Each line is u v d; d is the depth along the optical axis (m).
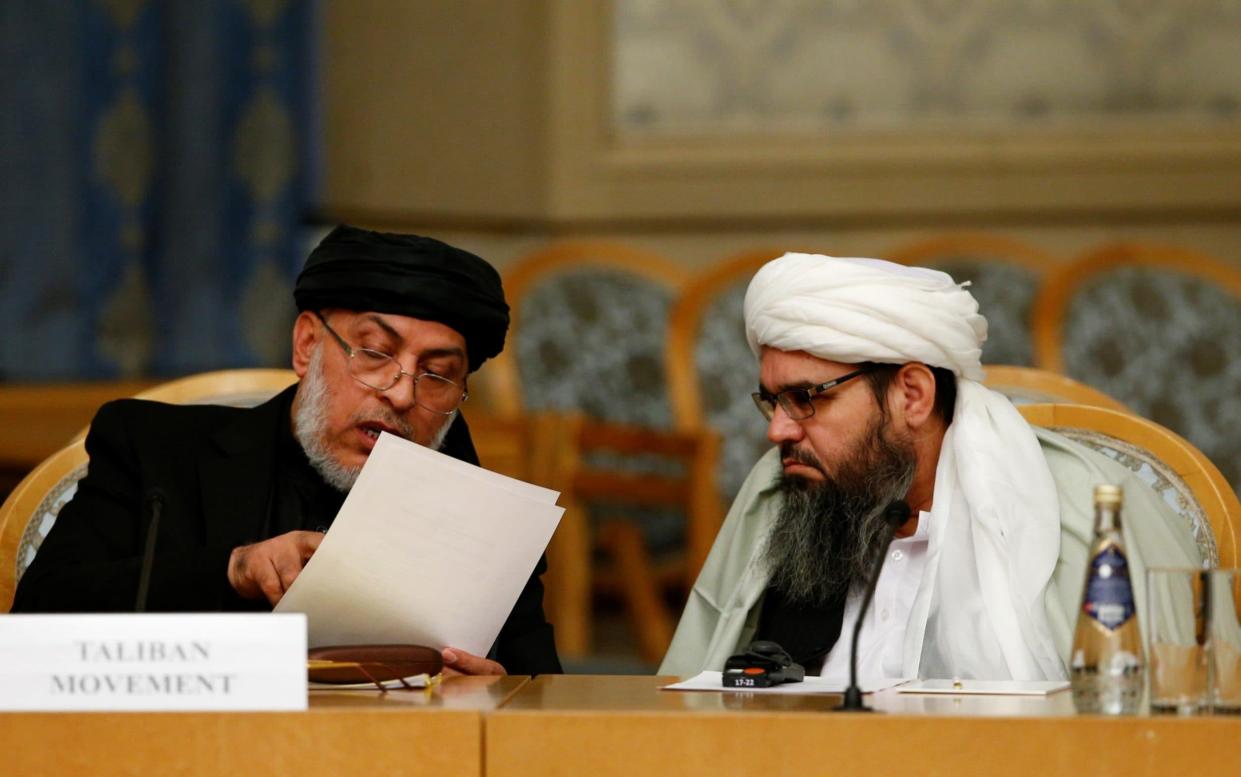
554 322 20.94
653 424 20.69
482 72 24.11
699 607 10.36
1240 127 24.03
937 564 9.38
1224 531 9.68
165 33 22.03
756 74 24.47
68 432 15.55
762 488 10.35
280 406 10.05
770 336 9.63
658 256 24.38
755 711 6.50
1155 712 6.69
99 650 6.41
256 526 9.55
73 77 21.70
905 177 24.19
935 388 9.64
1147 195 23.95
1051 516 9.30
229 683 6.38
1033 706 6.91
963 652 9.13
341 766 6.32
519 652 10.00
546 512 8.03
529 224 24.33
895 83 24.36
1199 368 20.09
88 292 21.72
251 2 22.22
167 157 21.98
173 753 6.37
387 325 9.49
